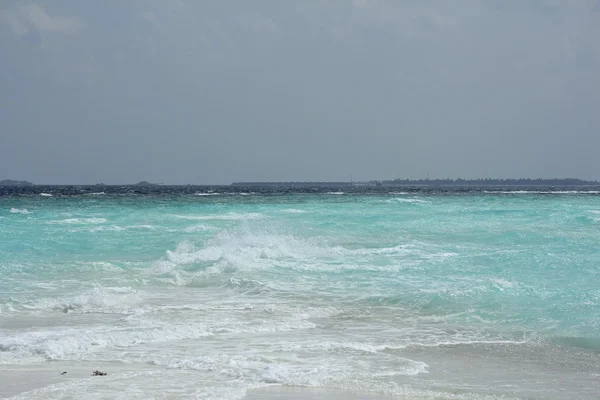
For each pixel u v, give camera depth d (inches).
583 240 979.9
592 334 446.6
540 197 3403.1
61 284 644.1
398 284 641.0
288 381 329.4
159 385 318.7
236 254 824.9
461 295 565.6
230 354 384.2
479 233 1139.9
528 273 679.7
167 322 471.8
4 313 503.8
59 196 3459.6
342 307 542.3
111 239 1067.3
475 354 399.5
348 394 313.0
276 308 530.6
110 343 406.6
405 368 361.7
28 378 327.9
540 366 375.6
